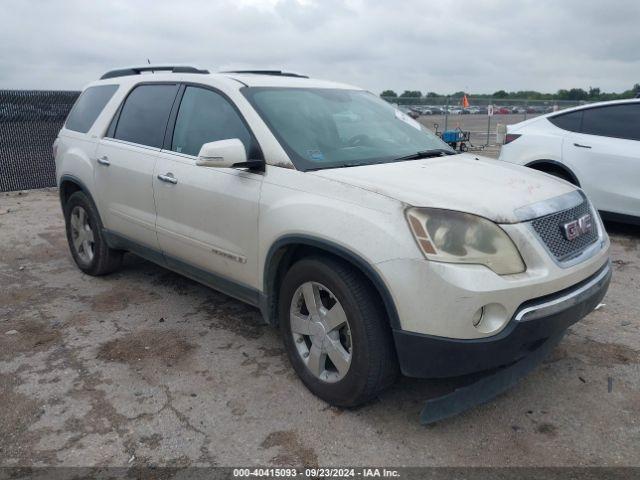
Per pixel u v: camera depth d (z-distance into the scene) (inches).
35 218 325.1
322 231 118.6
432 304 106.0
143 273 221.3
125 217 184.9
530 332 109.3
